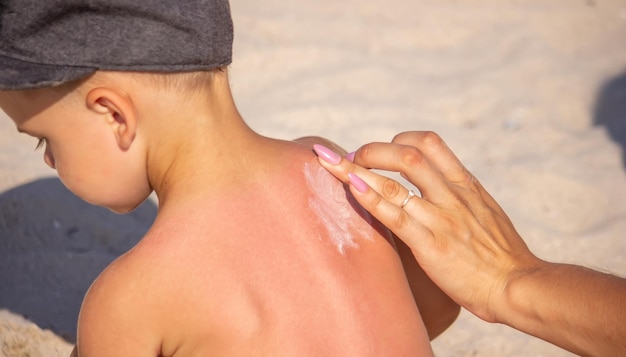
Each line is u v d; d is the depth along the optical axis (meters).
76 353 1.57
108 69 1.37
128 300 1.40
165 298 1.40
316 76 3.99
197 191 1.45
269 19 4.54
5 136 3.13
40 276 2.45
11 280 2.42
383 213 1.54
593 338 1.50
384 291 1.53
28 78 1.34
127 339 1.41
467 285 1.61
